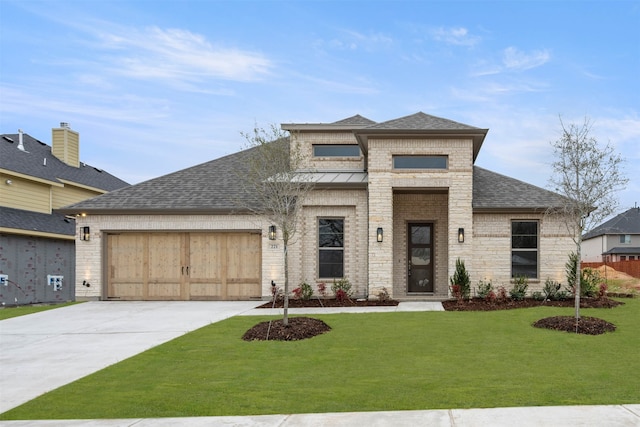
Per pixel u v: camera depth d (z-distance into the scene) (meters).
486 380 6.81
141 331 10.97
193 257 16.48
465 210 15.34
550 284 15.50
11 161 21.73
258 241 16.38
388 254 15.38
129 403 6.14
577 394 6.11
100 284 16.42
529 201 15.91
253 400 6.16
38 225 21.06
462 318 11.84
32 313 13.84
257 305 14.98
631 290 19.47
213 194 17.17
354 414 5.56
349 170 18.16
